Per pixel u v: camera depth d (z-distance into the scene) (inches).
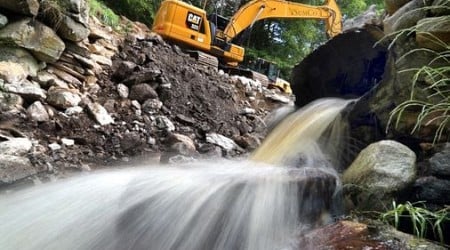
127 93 216.1
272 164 128.3
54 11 185.3
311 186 85.7
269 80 365.1
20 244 88.5
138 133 184.5
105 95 209.9
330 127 129.0
